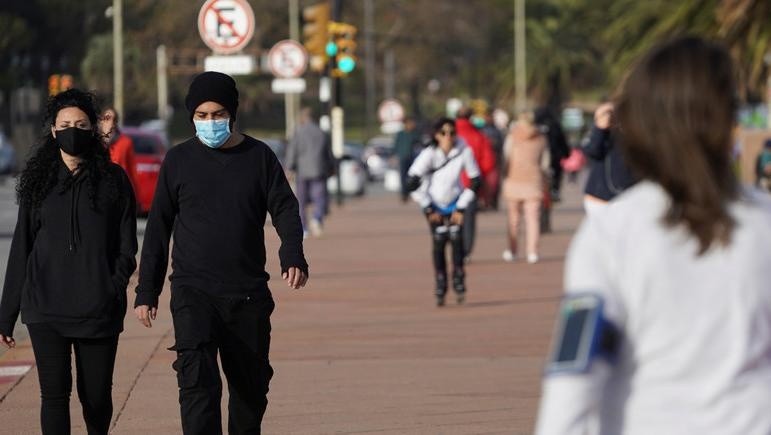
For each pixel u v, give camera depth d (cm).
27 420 2323
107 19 18538
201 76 1825
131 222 1830
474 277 4622
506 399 2470
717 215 877
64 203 1800
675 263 872
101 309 1792
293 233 1855
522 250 5703
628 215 888
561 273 4734
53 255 1798
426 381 2655
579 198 11031
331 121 8825
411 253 5650
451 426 2252
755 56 7294
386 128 17425
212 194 1825
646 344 877
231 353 1855
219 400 1792
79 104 1797
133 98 18900
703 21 7719
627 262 879
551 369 856
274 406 2425
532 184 5112
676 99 894
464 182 4756
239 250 1823
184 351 1795
